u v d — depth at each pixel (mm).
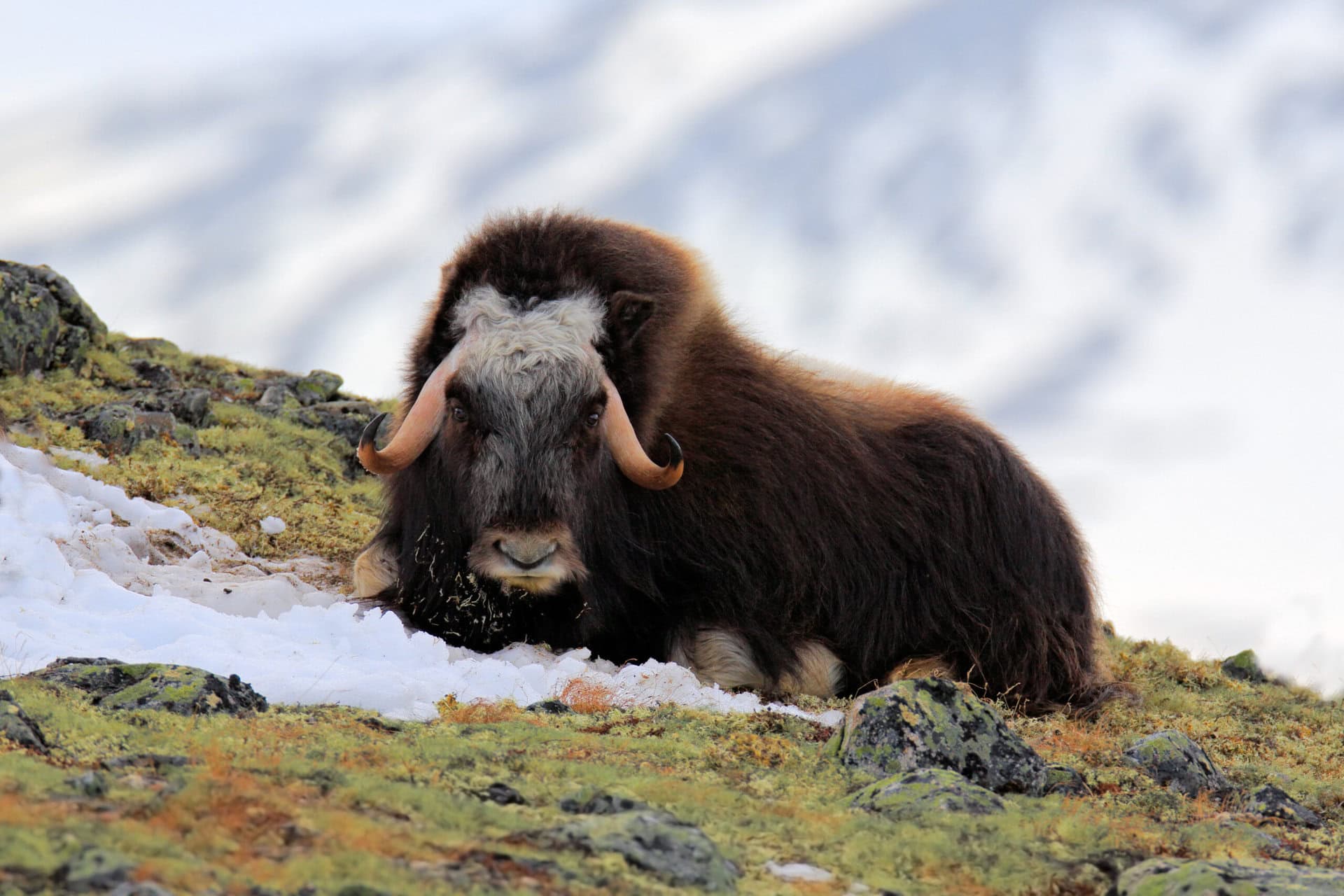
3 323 52750
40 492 37000
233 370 67812
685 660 35688
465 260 34969
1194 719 38312
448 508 34125
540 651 34250
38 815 15922
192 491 46219
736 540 36188
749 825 20844
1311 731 39719
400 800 19047
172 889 14352
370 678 27406
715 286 39031
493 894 15578
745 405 37188
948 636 38875
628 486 35188
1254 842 23297
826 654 37438
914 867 19641
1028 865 20000
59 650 27047
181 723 22453
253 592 34969
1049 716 36781
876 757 25188
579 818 19422
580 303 33844
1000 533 39844
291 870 15359
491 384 32719
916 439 40625
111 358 58844
